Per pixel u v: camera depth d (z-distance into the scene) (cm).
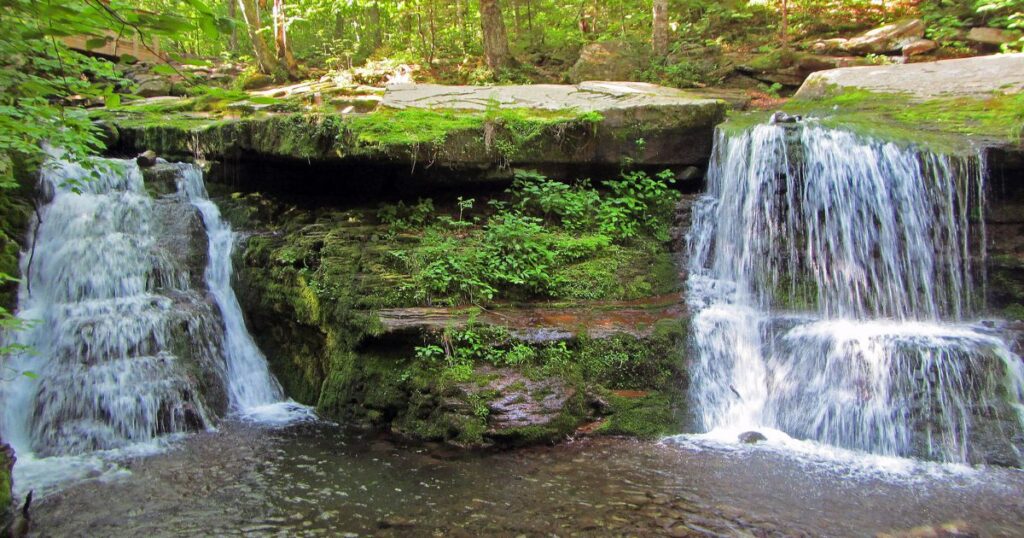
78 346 710
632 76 1405
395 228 877
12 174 703
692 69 1380
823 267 802
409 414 680
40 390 682
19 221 764
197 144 947
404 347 713
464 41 1764
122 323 738
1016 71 977
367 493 538
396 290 755
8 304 712
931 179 766
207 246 890
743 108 1153
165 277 828
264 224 934
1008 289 761
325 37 2133
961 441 604
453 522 486
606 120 939
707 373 720
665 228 909
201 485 557
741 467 586
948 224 764
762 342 733
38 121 480
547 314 760
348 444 656
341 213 905
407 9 1728
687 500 518
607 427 664
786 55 1351
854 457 611
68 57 380
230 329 853
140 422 682
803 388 681
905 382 638
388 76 1541
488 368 680
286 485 555
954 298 763
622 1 1836
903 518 488
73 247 777
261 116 968
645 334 729
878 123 887
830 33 1535
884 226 781
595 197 920
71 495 540
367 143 848
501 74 1474
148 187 894
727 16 1664
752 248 838
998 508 505
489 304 771
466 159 891
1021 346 670
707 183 954
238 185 967
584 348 712
